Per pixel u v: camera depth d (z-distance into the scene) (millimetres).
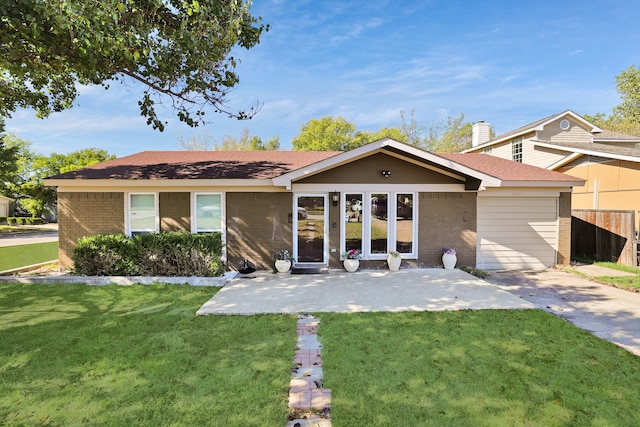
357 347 4816
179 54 7371
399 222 10555
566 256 10969
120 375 4047
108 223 10328
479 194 10672
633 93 34625
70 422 3227
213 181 9969
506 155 21766
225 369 4191
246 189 10266
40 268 10688
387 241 10523
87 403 3506
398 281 8828
